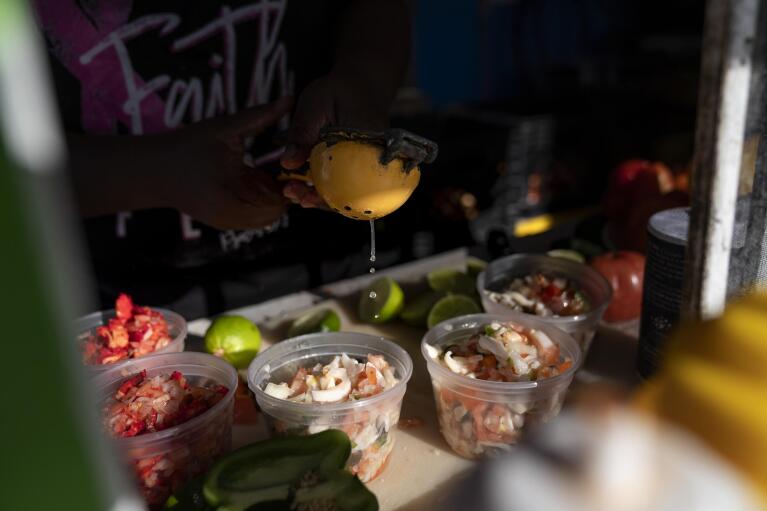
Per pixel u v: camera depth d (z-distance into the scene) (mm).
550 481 352
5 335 316
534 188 3250
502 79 3885
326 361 1016
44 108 286
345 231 2014
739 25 537
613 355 1175
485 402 880
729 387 403
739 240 613
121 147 1390
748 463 375
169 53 1622
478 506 356
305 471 737
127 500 383
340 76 1347
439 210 2541
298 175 1151
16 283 309
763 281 625
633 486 347
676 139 3123
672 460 363
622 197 1643
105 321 1142
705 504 342
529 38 3877
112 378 931
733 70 550
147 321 1092
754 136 583
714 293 616
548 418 894
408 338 1262
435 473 883
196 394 895
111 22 1521
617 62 3686
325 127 904
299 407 830
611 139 3518
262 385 942
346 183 865
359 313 1333
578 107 3537
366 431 845
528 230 3189
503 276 1298
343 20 1764
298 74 1857
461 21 3615
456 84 3715
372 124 1224
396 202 889
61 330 322
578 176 3453
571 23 4000
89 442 353
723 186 582
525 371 910
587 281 1231
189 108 1699
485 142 2908
